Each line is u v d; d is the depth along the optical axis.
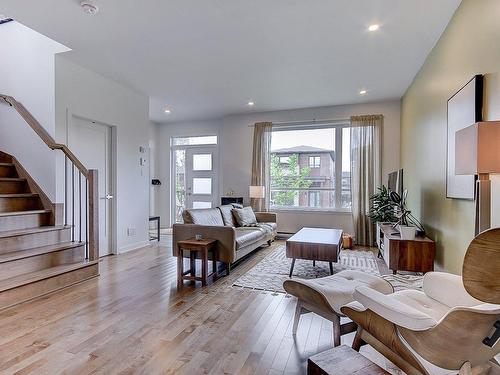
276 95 5.32
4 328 2.30
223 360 1.91
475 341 1.16
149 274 3.71
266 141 6.39
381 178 5.62
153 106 6.09
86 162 4.31
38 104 3.85
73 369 1.80
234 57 3.75
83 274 3.38
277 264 4.18
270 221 5.73
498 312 1.09
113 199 4.77
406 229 3.46
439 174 3.29
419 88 4.15
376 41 3.32
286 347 2.07
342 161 6.05
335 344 1.93
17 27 3.96
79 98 4.08
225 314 2.58
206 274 3.32
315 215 6.12
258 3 2.61
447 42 3.00
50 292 3.01
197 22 2.93
